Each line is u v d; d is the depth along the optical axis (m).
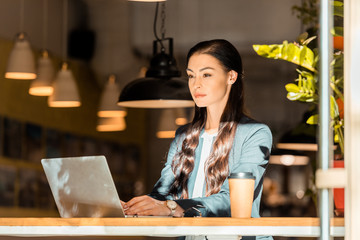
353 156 1.30
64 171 2.25
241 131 2.56
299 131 3.84
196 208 2.26
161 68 3.65
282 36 8.88
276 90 10.67
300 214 10.89
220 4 8.61
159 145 10.36
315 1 3.68
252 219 1.88
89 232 1.98
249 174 2.10
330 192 1.41
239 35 8.98
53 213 7.86
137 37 8.99
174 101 3.84
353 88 1.30
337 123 2.50
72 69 8.58
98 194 2.17
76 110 8.59
